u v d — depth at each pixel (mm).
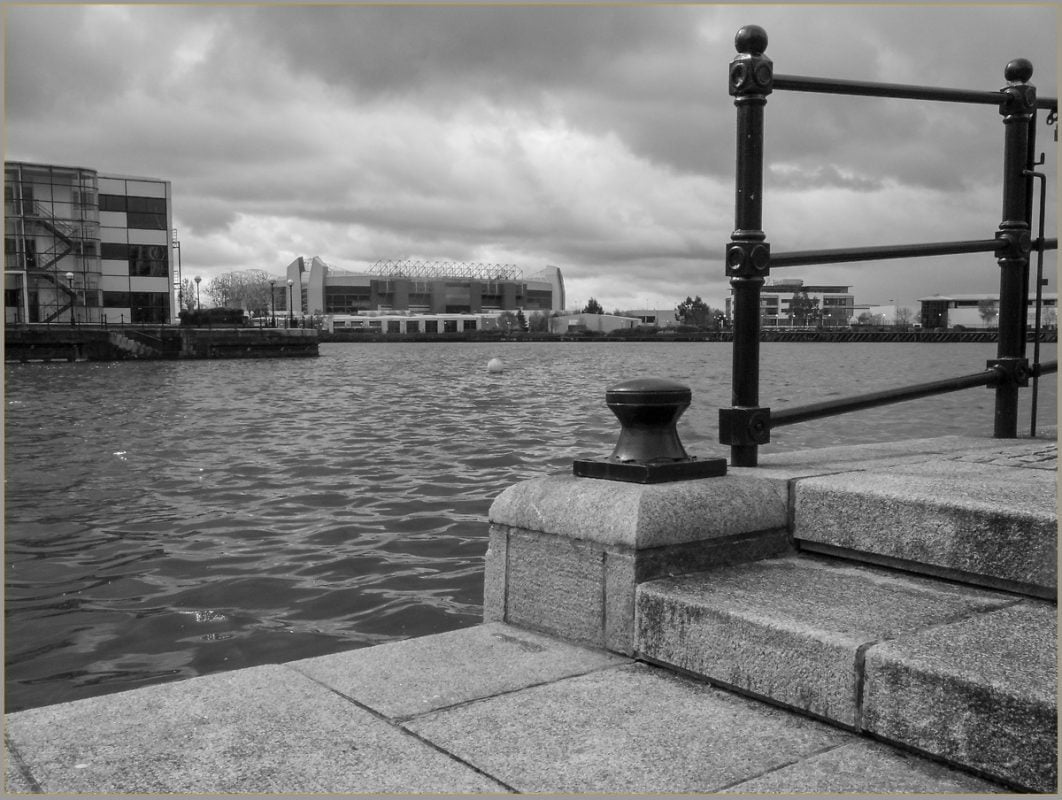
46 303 73812
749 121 3488
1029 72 4508
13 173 71938
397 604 7062
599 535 2877
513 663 2775
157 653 6109
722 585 2773
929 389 4230
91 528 10305
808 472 3371
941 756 2062
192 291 101438
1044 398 23234
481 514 10664
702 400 31547
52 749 2168
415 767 2076
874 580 2830
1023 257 4605
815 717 2328
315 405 30797
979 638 2271
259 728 2289
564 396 35125
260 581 7805
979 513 2682
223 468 15367
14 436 21359
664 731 2273
